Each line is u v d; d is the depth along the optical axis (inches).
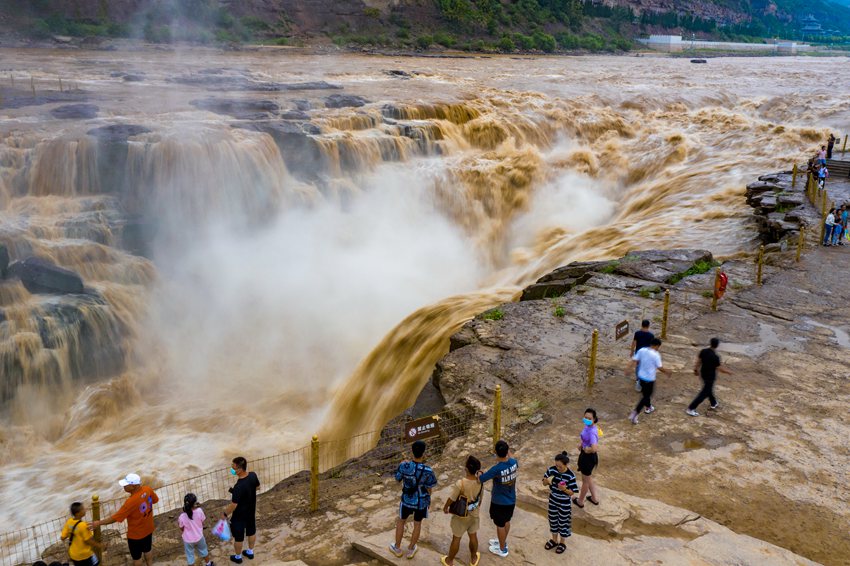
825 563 390.0
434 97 2097.7
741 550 390.0
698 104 2290.8
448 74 3280.0
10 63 2802.7
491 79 3036.4
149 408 949.8
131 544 387.9
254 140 1332.4
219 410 943.7
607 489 450.3
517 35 6338.6
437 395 649.6
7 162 1165.7
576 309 768.9
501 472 366.9
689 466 482.0
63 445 850.1
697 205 1314.0
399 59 4478.3
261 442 850.8
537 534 402.6
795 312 761.0
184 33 4512.8
